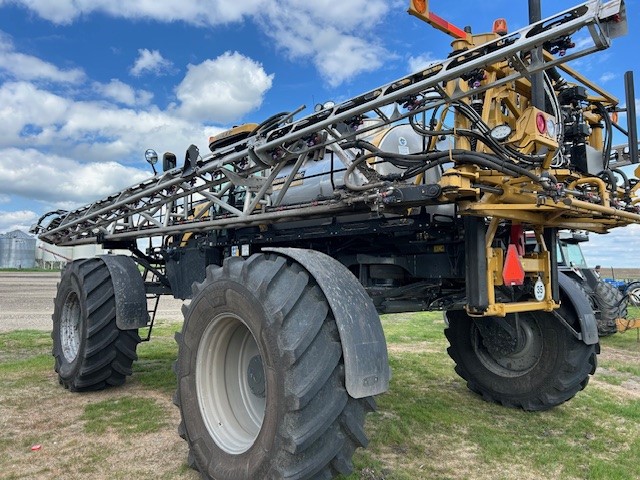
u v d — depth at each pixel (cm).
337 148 333
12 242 5031
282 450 238
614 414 434
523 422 409
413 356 673
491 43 239
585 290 912
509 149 279
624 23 202
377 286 407
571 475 313
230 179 375
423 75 266
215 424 295
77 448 346
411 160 292
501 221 347
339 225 383
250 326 266
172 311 1330
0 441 357
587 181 332
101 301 471
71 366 482
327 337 246
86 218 552
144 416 413
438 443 360
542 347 425
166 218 473
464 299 396
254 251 464
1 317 1137
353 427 237
